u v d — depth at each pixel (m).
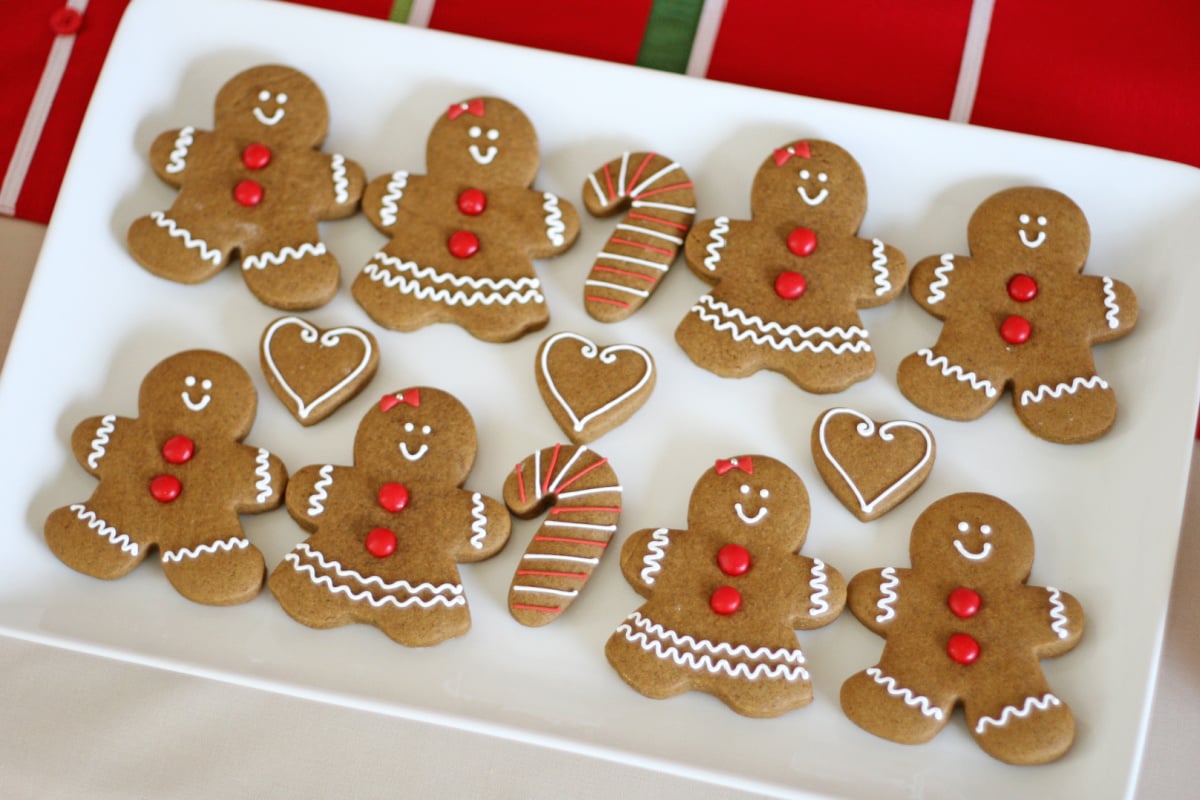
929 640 0.72
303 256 0.77
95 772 0.77
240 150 0.78
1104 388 0.75
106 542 0.74
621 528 0.75
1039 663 0.72
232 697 0.78
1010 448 0.75
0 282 0.81
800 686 0.72
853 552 0.75
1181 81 0.80
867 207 0.78
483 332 0.76
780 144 0.79
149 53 0.80
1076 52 0.81
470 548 0.74
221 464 0.75
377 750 0.77
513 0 0.83
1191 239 0.76
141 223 0.78
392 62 0.80
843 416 0.75
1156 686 0.76
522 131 0.79
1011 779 0.71
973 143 0.78
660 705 0.73
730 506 0.74
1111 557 0.73
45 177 0.82
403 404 0.75
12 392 0.76
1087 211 0.77
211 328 0.78
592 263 0.78
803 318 0.76
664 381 0.76
